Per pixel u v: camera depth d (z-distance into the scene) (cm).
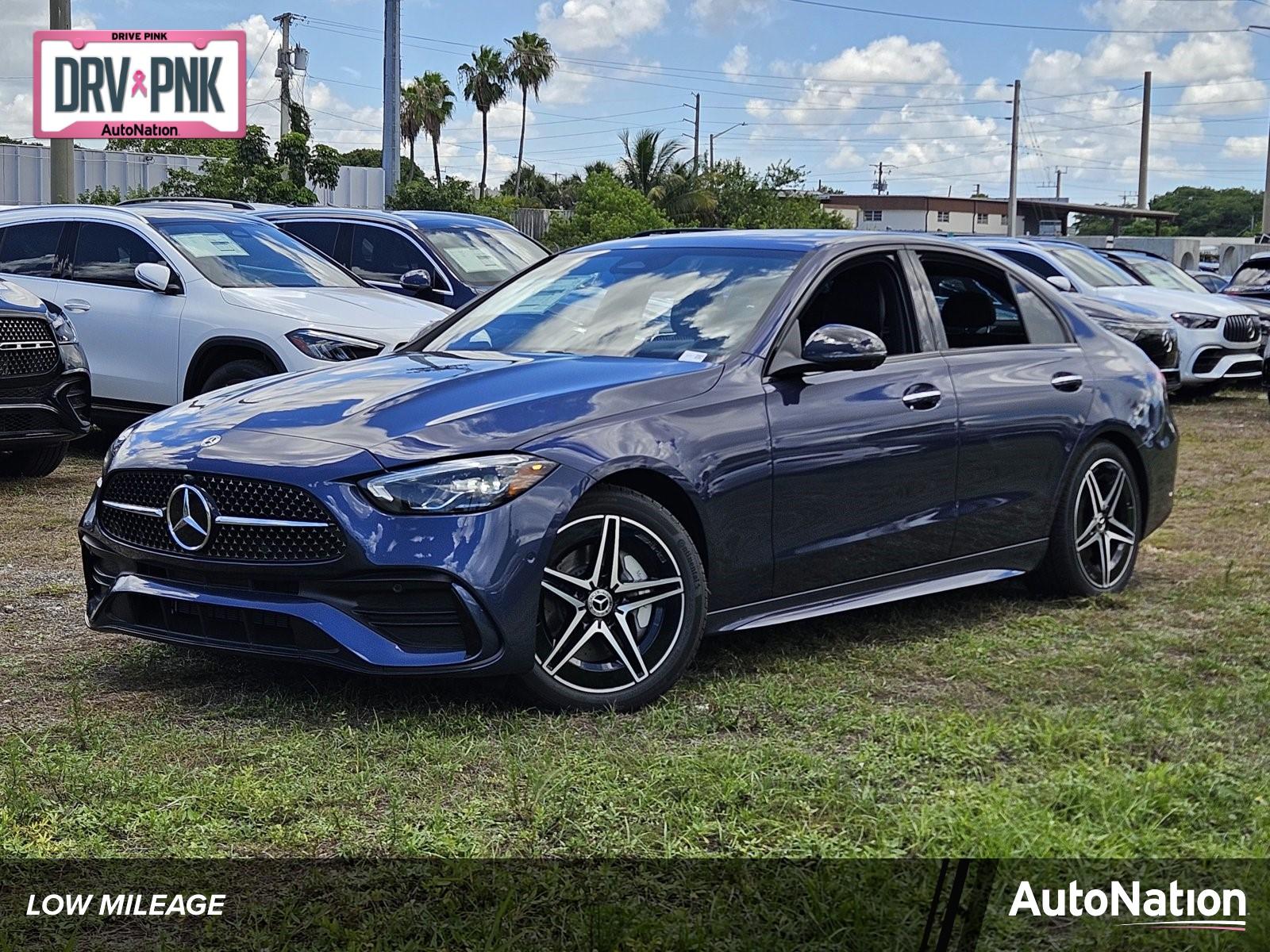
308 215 1226
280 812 334
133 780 350
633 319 506
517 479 405
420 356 508
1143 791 338
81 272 980
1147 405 609
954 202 10156
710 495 443
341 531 397
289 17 4928
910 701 433
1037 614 559
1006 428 542
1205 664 475
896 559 507
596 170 5716
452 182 3100
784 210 5659
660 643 431
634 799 342
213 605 416
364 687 439
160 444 440
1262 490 911
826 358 466
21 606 557
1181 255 3612
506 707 420
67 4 2316
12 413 795
